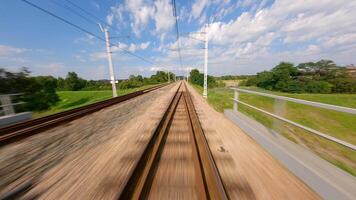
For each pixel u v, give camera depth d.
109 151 4.57
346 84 50.16
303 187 2.79
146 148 4.32
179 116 8.47
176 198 2.68
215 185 2.85
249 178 3.11
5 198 2.87
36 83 20.80
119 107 11.92
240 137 5.22
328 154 6.41
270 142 3.99
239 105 14.70
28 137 5.94
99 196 2.81
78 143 5.25
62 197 2.83
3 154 4.61
